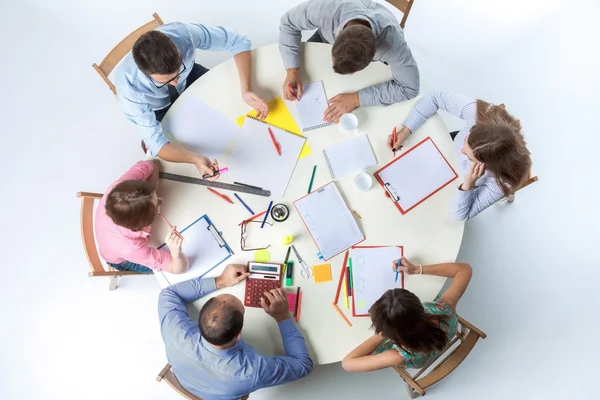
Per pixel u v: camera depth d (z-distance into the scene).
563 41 2.51
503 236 2.28
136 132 2.43
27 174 2.36
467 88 2.48
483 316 2.19
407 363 1.49
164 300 1.55
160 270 1.58
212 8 2.60
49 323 2.17
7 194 2.33
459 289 1.55
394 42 1.57
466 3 2.58
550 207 2.30
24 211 2.31
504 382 2.10
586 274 2.21
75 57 2.52
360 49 1.39
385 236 1.60
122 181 1.46
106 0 2.60
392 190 1.63
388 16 1.65
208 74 1.74
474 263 2.25
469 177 1.51
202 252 1.61
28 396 2.08
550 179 2.34
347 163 1.66
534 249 2.26
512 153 1.43
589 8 2.54
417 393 2.05
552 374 2.10
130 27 2.57
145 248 1.53
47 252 2.27
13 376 2.10
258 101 1.67
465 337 1.63
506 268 2.24
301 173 1.66
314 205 1.62
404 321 1.30
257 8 2.60
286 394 2.07
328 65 1.75
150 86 1.65
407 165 1.66
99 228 1.59
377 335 1.50
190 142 1.69
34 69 2.50
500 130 1.44
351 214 1.61
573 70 2.47
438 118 1.72
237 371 1.44
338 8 1.60
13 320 2.17
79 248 2.28
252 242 1.61
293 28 1.73
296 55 1.73
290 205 1.63
